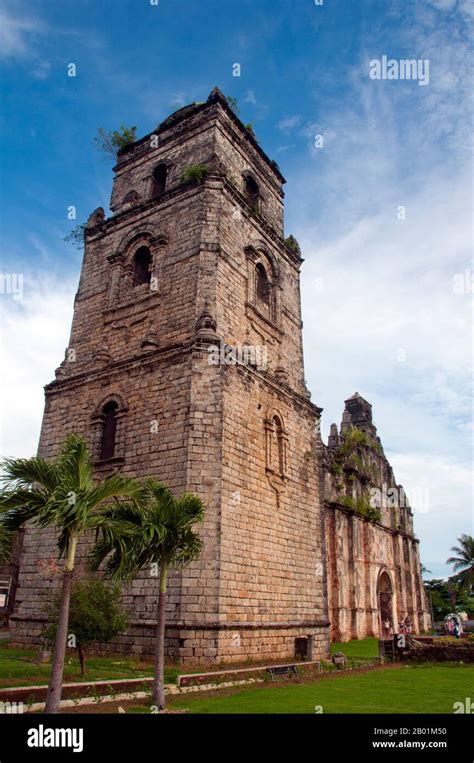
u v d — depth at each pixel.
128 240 30.66
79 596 17.50
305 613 26.16
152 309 27.50
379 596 52.06
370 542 50.81
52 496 12.12
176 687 15.59
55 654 11.62
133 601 21.25
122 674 17.14
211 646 19.89
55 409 28.39
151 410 24.48
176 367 24.45
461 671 22.58
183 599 20.22
